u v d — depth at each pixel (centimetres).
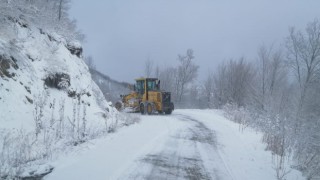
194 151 1041
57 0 1994
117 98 3478
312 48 3212
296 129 1464
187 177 746
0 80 1009
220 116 2594
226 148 1134
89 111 1412
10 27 1262
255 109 2400
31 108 1060
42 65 1325
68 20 2100
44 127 994
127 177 706
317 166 922
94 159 820
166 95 2606
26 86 1120
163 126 1638
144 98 2733
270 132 1351
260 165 916
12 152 750
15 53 1172
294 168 938
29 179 641
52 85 1341
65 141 945
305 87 2648
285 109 1855
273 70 3369
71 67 1532
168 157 924
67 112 1263
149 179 708
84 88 1534
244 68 4241
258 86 3344
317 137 1434
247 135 1480
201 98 5700
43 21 1541
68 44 1723
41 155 789
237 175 789
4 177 623
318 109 2291
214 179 745
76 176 680
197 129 1605
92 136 1077
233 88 4262
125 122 1555
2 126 874
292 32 3647
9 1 1233
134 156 892
